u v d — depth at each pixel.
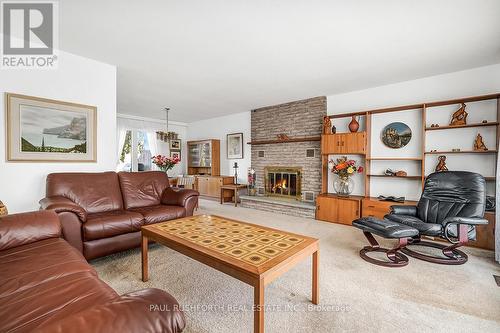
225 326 1.50
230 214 4.80
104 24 2.28
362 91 4.32
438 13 2.08
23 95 2.63
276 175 5.61
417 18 2.16
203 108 5.92
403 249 2.74
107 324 0.58
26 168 2.67
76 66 2.98
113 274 2.18
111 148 3.32
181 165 7.97
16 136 2.59
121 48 2.78
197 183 6.94
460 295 1.87
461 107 3.30
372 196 4.20
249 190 5.88
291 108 5.25
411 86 3.82
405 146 3.88
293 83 4.00
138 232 2.64
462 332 1.46
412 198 3.84
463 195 2.68
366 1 1.94
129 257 2.58
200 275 2.17
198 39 2.56
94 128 3.15
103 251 2.38
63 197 2.50
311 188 4.93
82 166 3.08
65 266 1.33
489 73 3.23
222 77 3.71
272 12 2.08
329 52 2.85
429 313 1.64
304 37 2.51
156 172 3.66
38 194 2.74
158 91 4.47
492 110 3.20
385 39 2.54
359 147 4.05
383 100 4.10
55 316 0.91
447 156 3.51
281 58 3.03
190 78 3.78
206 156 7.11
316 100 4.83
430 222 2.81
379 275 2.20
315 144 4.88
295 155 5.18
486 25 2.26
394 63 3.17
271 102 5.30
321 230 3.67
